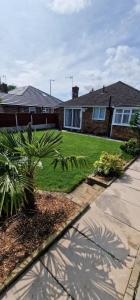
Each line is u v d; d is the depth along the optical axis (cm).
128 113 1238
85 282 212
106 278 217
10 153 288
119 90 1525
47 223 314
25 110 2147
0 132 312
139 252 257
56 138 302
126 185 479
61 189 449
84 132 1568
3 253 252
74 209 360
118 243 273
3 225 308
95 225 314
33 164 296
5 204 221
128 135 1248
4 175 234
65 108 1700
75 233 293
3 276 219
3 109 1966
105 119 1399
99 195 421
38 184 471
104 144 1039
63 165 310
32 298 195
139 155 793
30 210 329
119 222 324
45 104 2306
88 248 263
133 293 199
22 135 312
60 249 260
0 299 195
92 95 1659
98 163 545
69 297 196
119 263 238
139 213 354
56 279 216
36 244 270
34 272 225
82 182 505
